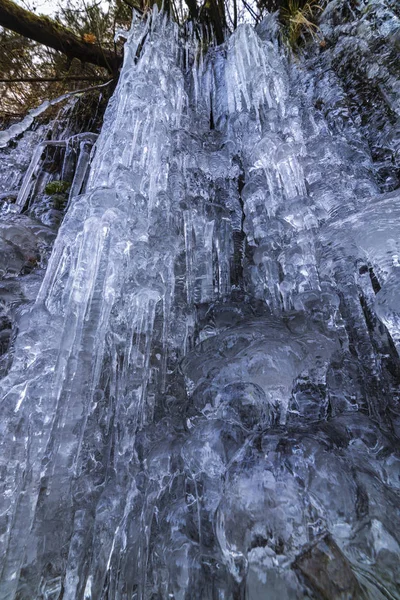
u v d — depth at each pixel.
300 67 3.04
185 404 1.18
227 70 3.03
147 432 1.18
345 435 0.87
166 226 1.84
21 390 1.21
